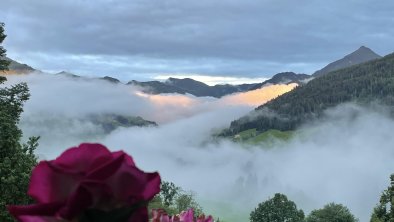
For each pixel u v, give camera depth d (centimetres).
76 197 129
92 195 131
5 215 2477
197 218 235
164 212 222
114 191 134
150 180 141
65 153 138
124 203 135
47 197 135
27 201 2662
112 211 130
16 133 3031
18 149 2870
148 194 140
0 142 2830
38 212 130
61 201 132
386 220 5928
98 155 140
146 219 139
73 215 130
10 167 2716
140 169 137
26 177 2652
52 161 137
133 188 136
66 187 136
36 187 135
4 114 3131
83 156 139
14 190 2606
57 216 131
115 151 144
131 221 137
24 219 130
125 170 134
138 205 133
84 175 136
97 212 129
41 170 136
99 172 132
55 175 135
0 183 2600
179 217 227
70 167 138
